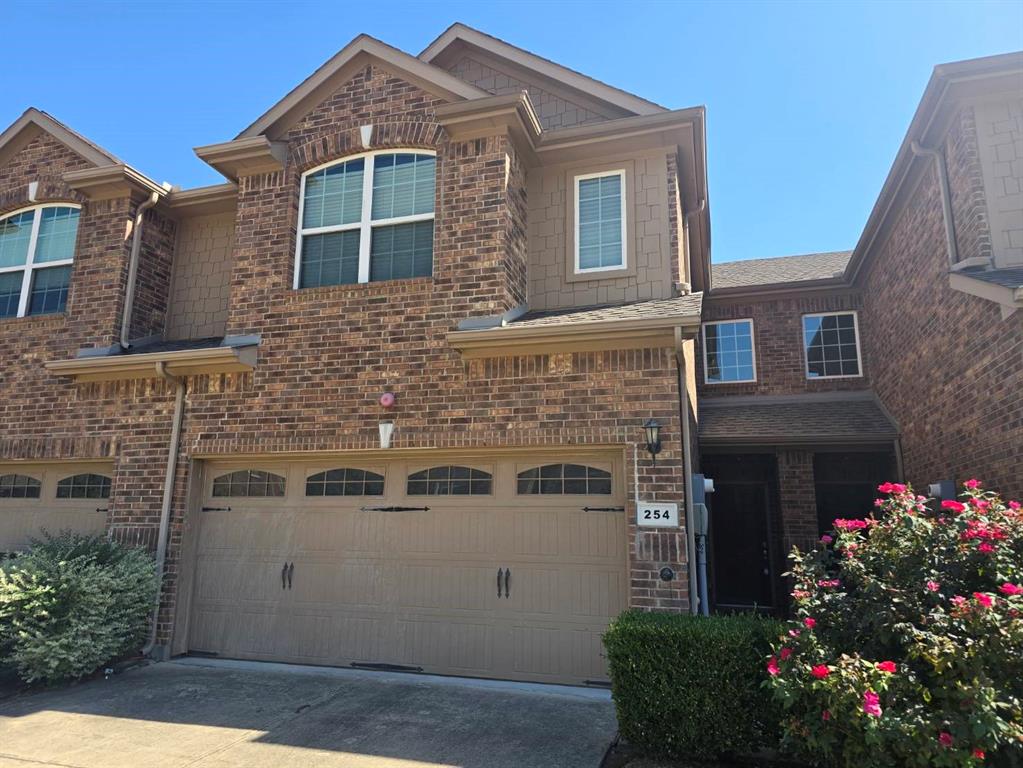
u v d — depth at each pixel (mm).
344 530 7770
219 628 7953
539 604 6980
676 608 6332
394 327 7902
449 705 6137
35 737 5395
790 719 4191
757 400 12719
